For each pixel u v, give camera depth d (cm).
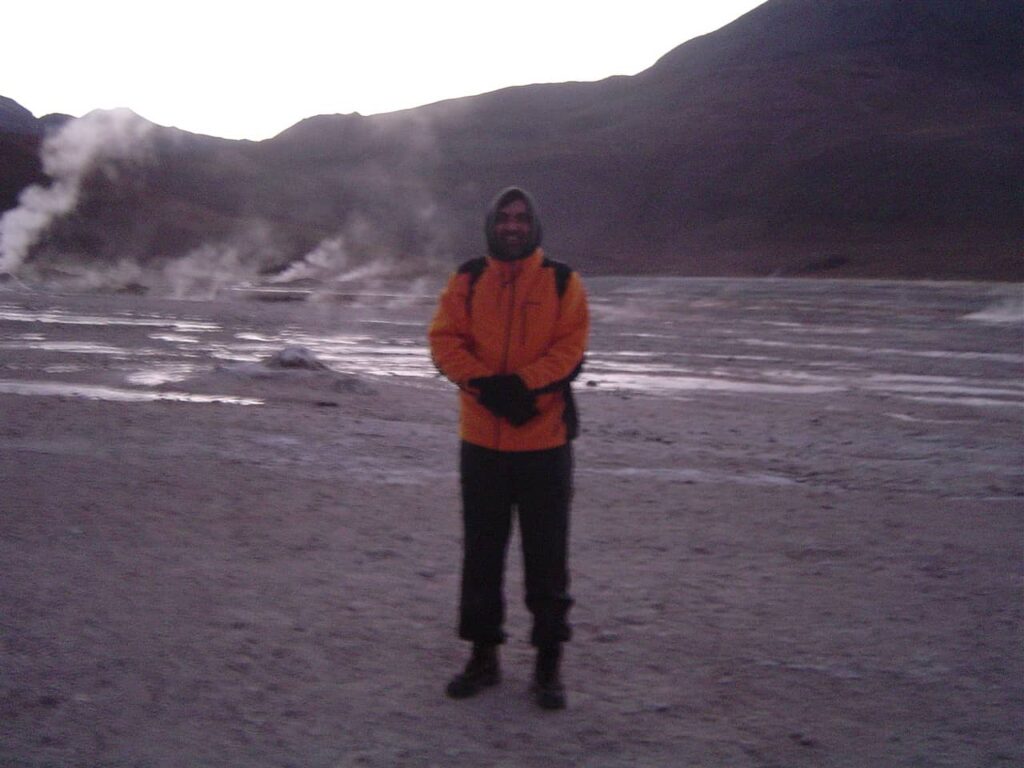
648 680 545
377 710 507
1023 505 961
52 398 1376
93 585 655
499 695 527
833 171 12069
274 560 720
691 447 1247
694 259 10844
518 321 488
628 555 761
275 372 1636
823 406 1689
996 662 574
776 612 645
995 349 2727
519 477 500
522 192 491
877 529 849
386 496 909
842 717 509
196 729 485
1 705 502
